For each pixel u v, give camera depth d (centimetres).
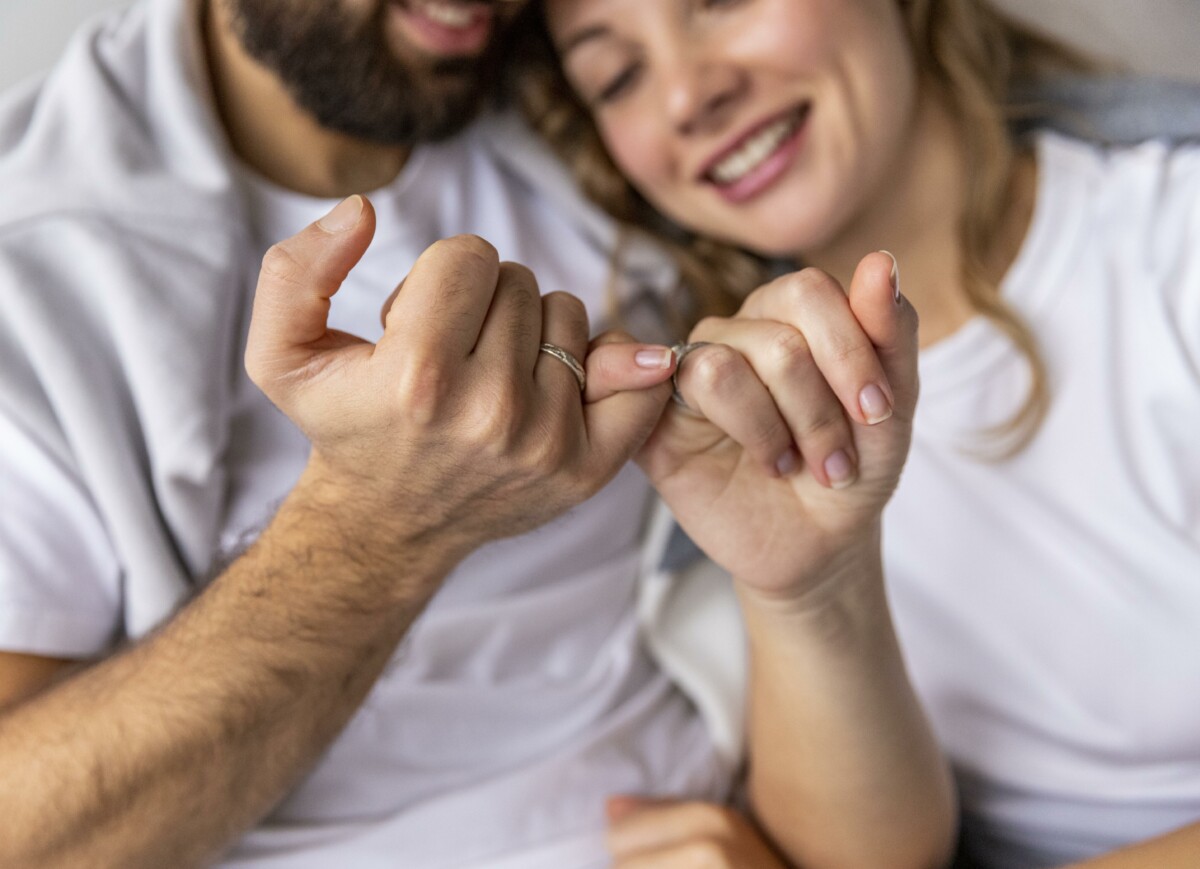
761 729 96
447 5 96
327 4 93
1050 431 104
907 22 106
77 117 95
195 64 99
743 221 107
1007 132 111
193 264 93
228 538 96
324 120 100
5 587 83
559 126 115
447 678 105
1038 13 135
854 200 103
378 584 71
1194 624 98
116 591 90
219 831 77
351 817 99
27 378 86
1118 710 100
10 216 90
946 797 94
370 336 104
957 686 106
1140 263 104
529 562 107
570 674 111
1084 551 101
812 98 99
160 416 89
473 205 113
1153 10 140
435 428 58
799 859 96
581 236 117
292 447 99
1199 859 76
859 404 61
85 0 115
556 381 62
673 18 96
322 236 56
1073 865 80
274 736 76
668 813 99
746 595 82
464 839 98
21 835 71
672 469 74
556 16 102
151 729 73
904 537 107
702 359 65
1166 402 101
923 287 110
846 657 83
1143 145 110
